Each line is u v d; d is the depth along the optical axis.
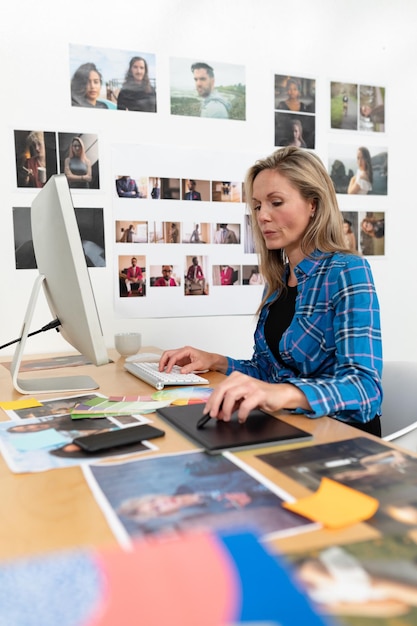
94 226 1.92
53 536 0.50
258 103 2.12
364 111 2.29
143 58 1.94
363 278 1.15
